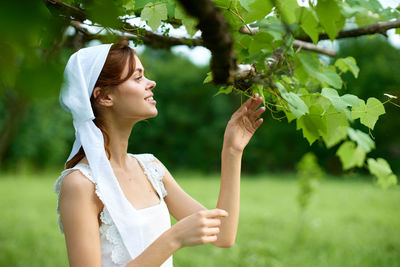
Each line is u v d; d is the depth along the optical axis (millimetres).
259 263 4891
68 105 1318
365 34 1925
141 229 1391
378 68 17391
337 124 1513
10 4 401
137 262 1177
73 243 1266
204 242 1195
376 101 1549
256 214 8648
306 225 7086
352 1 1647
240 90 1439
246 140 1538
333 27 1079
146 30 1707
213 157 22750
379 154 16156
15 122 8094
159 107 23234
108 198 1323
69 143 20875
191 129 23281
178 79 23328
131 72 1444
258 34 1404
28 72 436
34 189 13461
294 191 13492
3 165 18812
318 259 5391
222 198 1515
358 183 14836
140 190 1542
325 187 13773
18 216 8102
